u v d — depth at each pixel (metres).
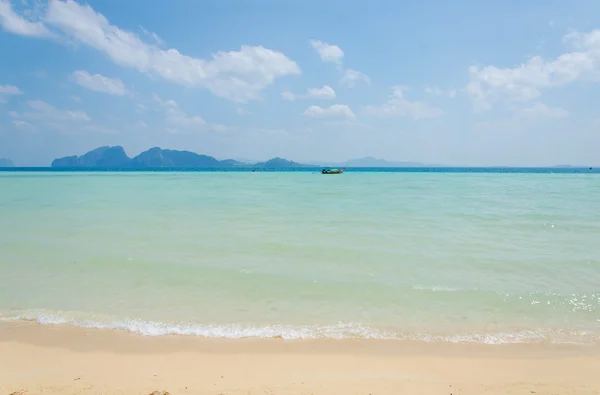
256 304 8.59
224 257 12.38
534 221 19.67
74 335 7.06
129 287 9.62
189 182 64.31
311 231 16.91
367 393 5.12
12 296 8.98
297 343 6.82
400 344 6.80
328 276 10.50
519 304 8.62
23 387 5.20
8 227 17.67
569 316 8.02
